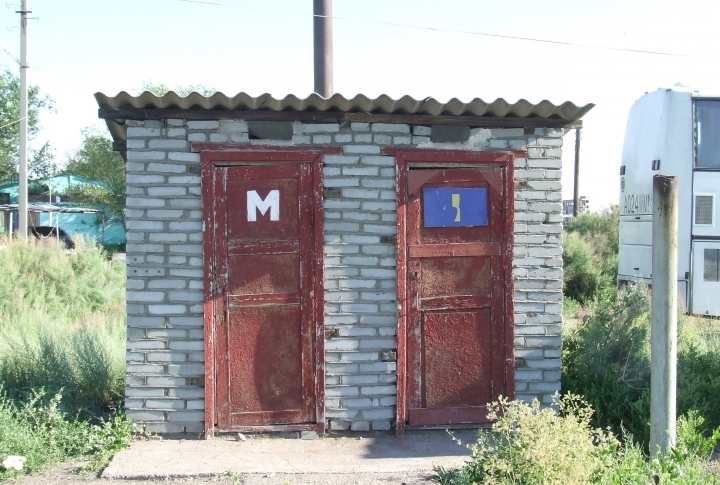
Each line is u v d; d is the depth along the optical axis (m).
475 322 5.95
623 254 13.84
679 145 12.28
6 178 43.03
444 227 5.89
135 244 5.64
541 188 5.97
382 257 5.82
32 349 7.13
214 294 5.68
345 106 5.54
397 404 5.81
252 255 5.72
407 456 5.32
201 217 5.66
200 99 5.36
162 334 5.67
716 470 4.96
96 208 38.62
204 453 5.33
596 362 6.58
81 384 6.57
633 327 6.94
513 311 5.95
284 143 5.72
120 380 6.82
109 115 5.53
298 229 5.75
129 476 4.88
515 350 5.96
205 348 5.65
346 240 5.78
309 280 5.76
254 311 5.73
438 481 4.83
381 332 5.82
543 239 5.98
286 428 5.73
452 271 5.92
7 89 41.62
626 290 8.44
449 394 5.92
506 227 5.93
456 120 5.82
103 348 7.09
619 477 4.09
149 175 5.63
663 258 4.46
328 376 5.78
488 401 5.95
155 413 5.68
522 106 5.60
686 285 12.12
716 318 11.91
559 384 6.00
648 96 13.10
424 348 5.90
